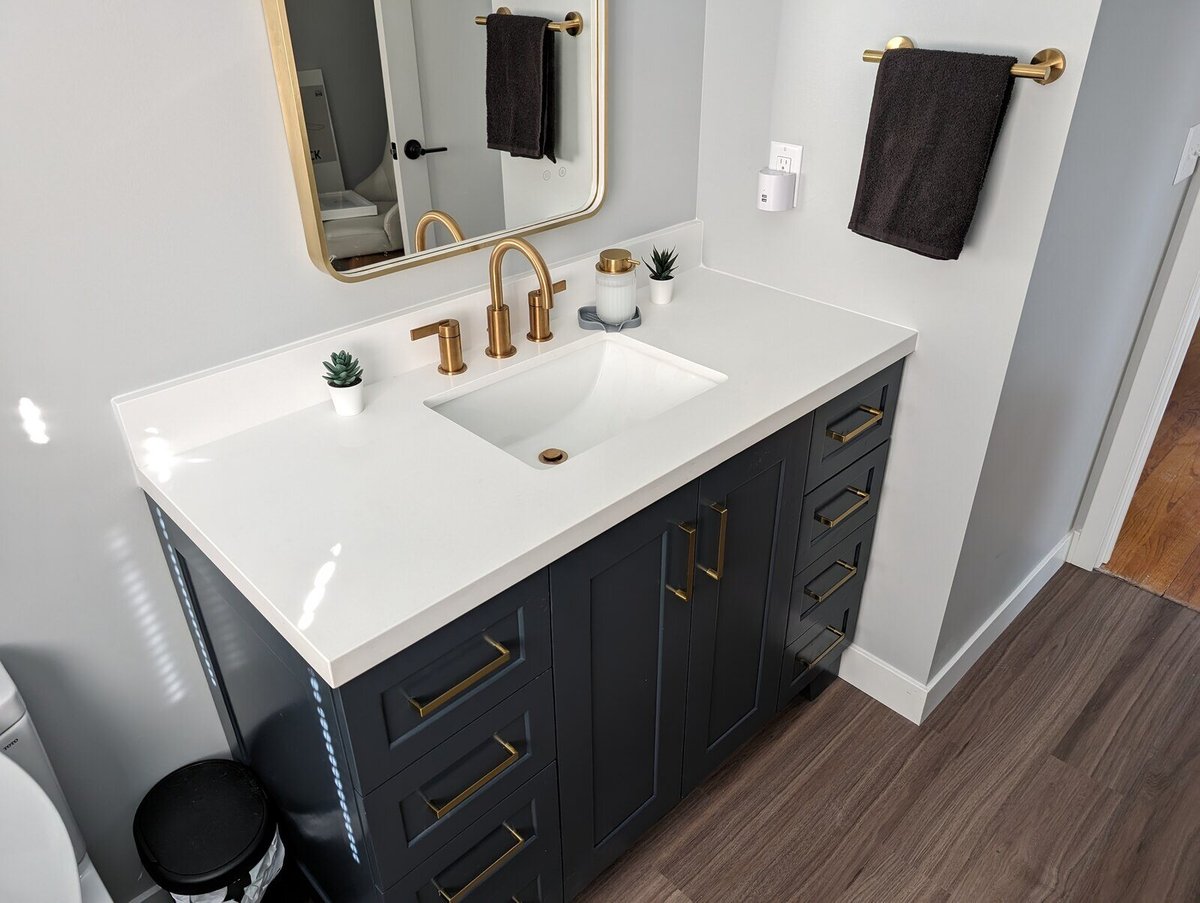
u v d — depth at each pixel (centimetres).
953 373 175
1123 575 261
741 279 203
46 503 131
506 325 163
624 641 146
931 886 179
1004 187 153
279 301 143
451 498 128
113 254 124
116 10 113
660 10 174
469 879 141
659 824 192
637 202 190
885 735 212
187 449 140
